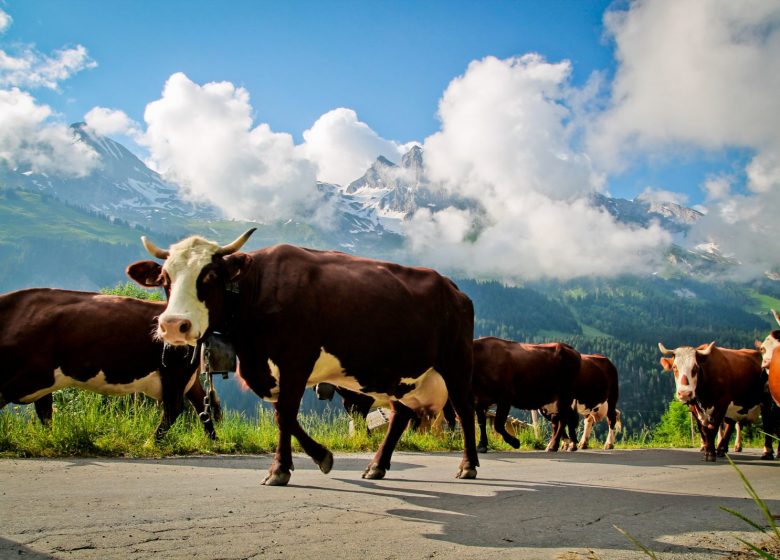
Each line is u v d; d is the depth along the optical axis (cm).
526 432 1886
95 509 491
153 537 409
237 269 654
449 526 488
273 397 700
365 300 731
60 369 1000
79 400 1238
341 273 734
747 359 1494
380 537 441
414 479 780
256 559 371
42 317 995
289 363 680
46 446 891
